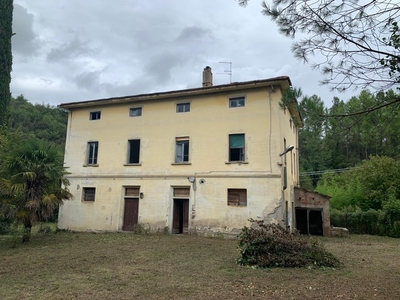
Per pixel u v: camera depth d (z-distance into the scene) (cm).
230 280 760
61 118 5912
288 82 1611
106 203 1909
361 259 1074
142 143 1902
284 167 1669
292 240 959
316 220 2058
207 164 1727
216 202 1669
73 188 1998
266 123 1644
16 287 703
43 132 4919
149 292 661
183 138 1819
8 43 2308
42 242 1459
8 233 1816
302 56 541
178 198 1788
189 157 1777
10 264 975
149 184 1838
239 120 1703
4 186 1344
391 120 550
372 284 729
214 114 1764
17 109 5409
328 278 784
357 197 2539
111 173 1936
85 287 700
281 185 1568
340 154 3853
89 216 1925
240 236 997
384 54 477
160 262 985
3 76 2256
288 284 725
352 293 656
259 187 1600
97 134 2027
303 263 911
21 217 1380
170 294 646
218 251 1196
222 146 1712
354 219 2194
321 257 926
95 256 1091
